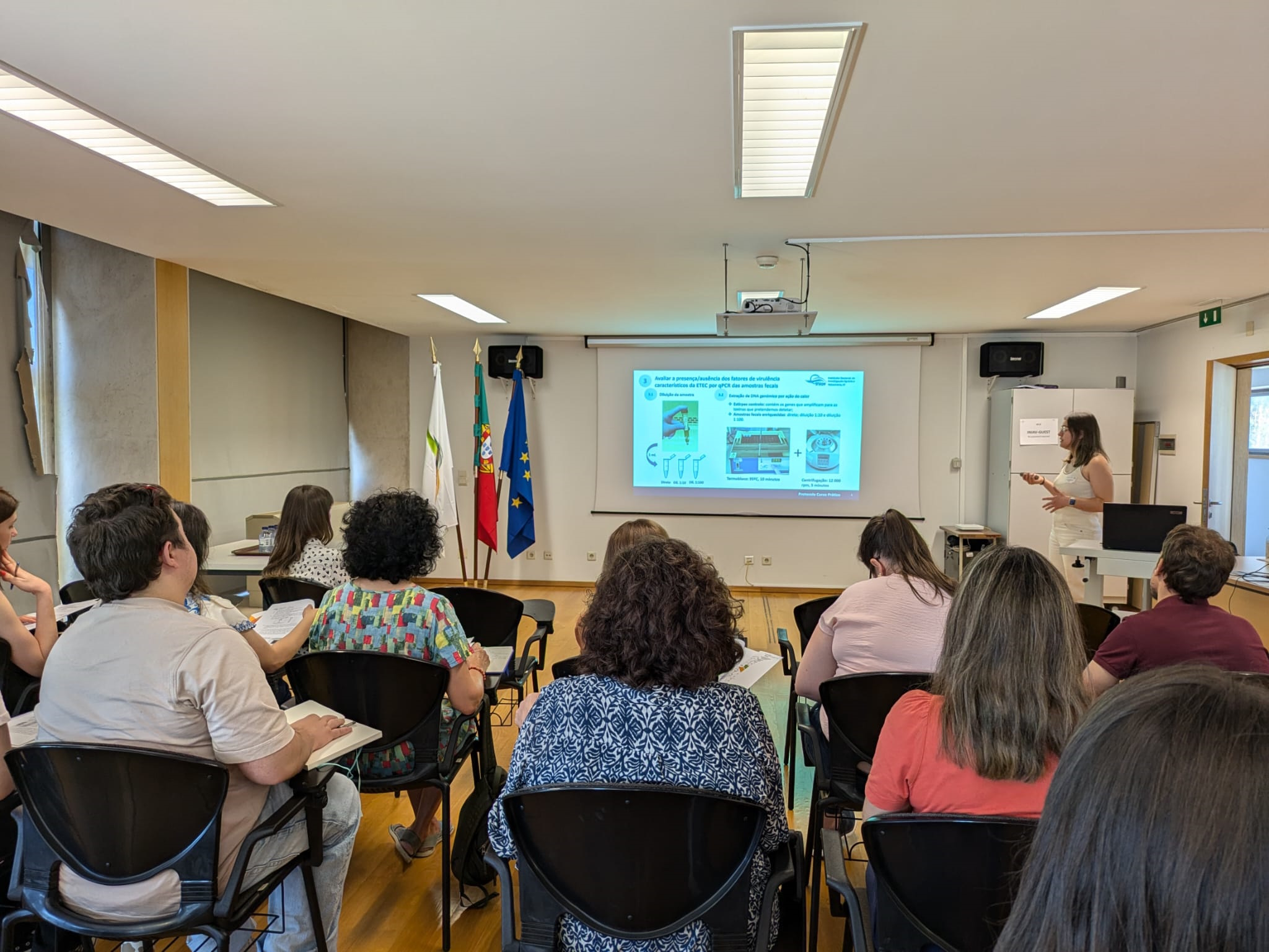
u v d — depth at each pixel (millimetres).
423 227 3459
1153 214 3154
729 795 1141
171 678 1341
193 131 2354
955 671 1220
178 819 1321
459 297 5227
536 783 1228
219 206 3160
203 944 1649
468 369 7426
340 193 2973
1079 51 1837
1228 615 2086
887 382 6891
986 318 5977
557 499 7312
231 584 5375
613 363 7195
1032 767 1161
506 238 3648
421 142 2445
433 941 2004
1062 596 1195
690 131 2340
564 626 5641
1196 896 367
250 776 1397
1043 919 425
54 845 1342
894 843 1155
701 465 7117
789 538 7047
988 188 2842
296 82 2029
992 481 6723
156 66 1938
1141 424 6543
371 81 2021
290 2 1645
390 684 1901
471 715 2090
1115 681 2131
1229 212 3119
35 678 2254
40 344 4289
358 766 1983
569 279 4582
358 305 5648
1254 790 372
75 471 4359
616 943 1231
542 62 1916
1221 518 5559
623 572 1291
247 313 6094
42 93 2127
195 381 5535
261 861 1499
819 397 6973
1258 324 5039
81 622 1411
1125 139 2375
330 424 7309
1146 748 400
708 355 7082
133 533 1375
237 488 5988
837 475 6969
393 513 2076
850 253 3840
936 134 2348
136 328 4277
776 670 4434
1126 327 6418
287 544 3205
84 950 1707
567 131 2348
